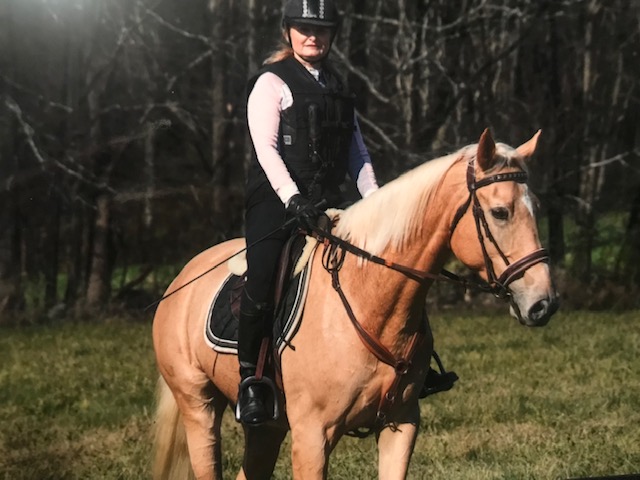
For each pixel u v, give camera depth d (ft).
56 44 65.87
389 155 64.39
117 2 64.64
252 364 15.53
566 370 35.55
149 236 70.08
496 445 24.45
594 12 69.36
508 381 33.53
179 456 18.22
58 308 63.36
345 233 14.84
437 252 14.06
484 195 13.33
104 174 65.26
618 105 73.56
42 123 64.28
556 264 66.85
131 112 67.97
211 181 70.33
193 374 17.34
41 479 23.09
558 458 22.79
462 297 63.16
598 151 72.23
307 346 14.62
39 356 43.06
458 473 21.61
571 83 70.59
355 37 68.74
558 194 68.13
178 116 67.41
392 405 14.46
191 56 68.95
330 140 15.60
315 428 14.58
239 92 67.05
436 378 16.29
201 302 17.42
